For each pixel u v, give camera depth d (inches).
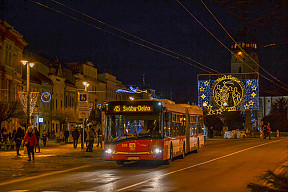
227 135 2516.0
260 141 2031.3
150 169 721.6
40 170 721.0
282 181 291.3
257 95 2244.1
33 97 1860.2
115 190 459.5
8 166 783.7
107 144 764.0
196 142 1127.0
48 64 2780.5
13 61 2087.8
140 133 757.3
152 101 763.4
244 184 508.1
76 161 898.7
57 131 2770.7
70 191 457.1
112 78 3727.9
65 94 2871.6
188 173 643.5
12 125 1972.2
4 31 1914.4
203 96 2245.3
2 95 1808.6
